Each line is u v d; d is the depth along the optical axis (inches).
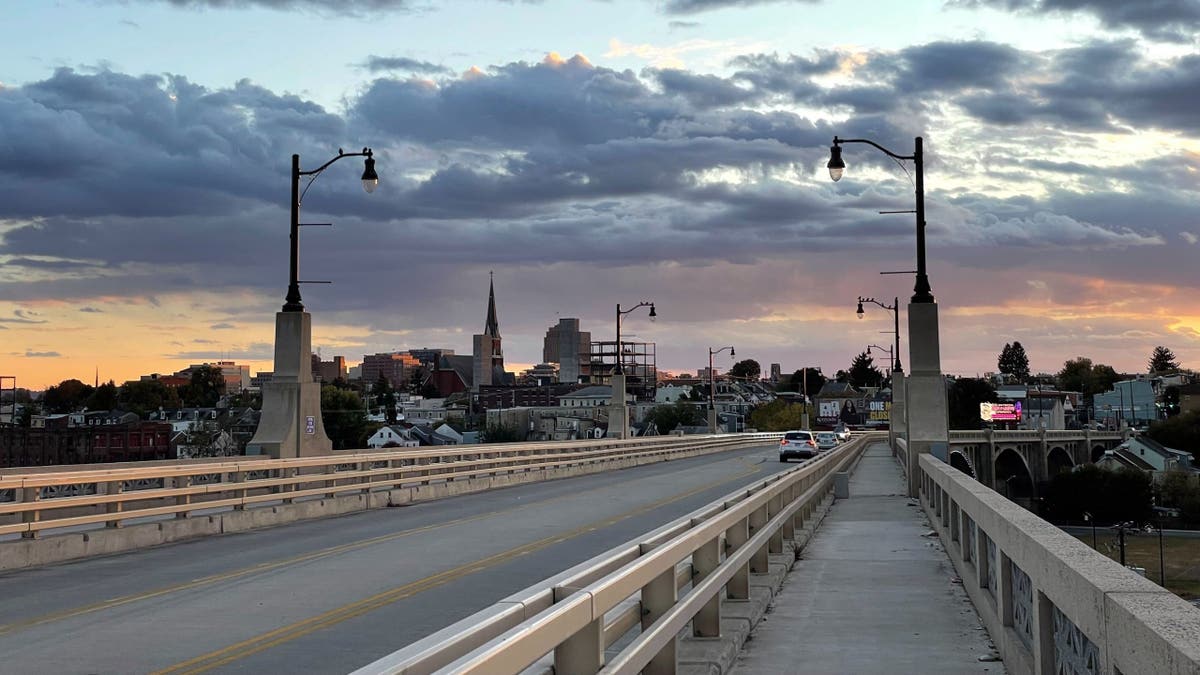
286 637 450.9
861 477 1590.8
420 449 1305.4
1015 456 6579.7
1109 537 2851.9
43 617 500.1
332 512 1061.8
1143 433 6215.6
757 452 3004.4
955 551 608.4
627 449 2190.0
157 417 7209.6
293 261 1159.0
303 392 1139.3
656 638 277.9
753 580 534.6
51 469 854.5
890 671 369.4
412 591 574.9
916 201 1179.3
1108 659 185.3
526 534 868.6
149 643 438.6
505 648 168.2
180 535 831.1
